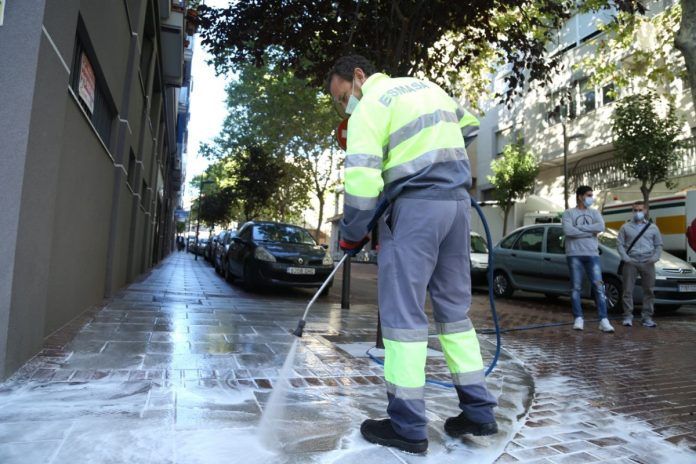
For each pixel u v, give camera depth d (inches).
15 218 115.6
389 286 93.5
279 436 94.0
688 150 620.4
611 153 764.0
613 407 127.0
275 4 245.9
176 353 156.9
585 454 94.7
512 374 158.1
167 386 121.2
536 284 394.0
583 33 781.9
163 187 976.9
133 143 356.2
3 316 116.7
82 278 219.0
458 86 539.2
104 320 209.6
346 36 242.1
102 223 263.6
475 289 518.3
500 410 119.5
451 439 98.0
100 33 207.3
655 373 167.5
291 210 1483.8
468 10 232.2
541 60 305.9
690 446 101.0
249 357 157.2
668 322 305.6
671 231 477.1
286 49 271.3
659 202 494.9
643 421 116.3
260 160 991.0
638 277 322.3
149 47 419.2
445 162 95.1
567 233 263.6
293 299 362.3
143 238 537.6
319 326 231.6
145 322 211.6
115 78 256.8
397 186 93.6
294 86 733.3
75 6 148.1
